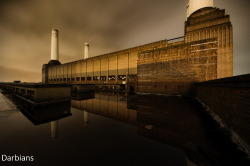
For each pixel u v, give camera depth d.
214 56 11.80
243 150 2.83
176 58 14.20
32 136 3.89
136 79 18.44
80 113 6.98
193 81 12.88
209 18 17.16
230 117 3.84
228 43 14.99
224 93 4.39
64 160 2.59
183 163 2.47
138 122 5.27
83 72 35.66
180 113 6.59
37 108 7.96
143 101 10.81
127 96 14.73
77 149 3.06
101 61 30.72
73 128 4.61
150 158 2.66
